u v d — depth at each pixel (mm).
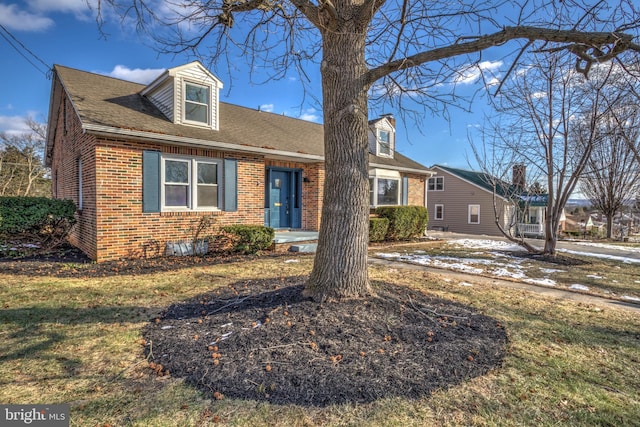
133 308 4238
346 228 3898
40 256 7965
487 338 3363
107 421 2084
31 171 24359
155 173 8086
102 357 2916
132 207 7766
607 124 10164
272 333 3178
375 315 3568
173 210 8453
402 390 2426
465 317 3879
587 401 2379
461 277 6578
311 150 11383
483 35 3561
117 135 7312
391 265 7723
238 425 2061
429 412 2211
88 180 7844
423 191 16453
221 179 9305
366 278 4074
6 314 3971
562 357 3059
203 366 2701
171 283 5566
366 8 3736
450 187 24531
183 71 8906
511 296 5176
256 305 3889
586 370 2826
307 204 12289
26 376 2602
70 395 2357
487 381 2604
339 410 2205
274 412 2180
